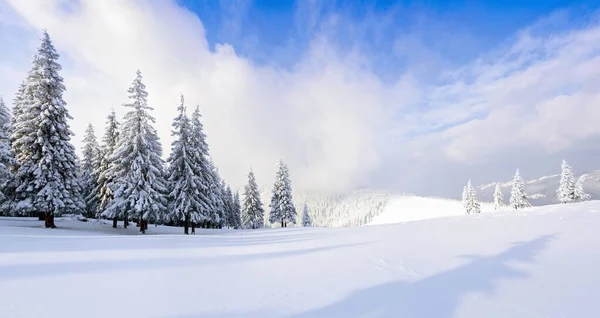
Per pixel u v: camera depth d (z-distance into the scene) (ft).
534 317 12.14
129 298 13.96
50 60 68.18
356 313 12.48
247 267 21.26
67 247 27.73
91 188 102.37
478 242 28.73
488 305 13.41
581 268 18.51
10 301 13.06
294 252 28.43
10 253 23.44
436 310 12.85
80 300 13.52
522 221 42.73
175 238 42.55
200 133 89.92
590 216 42.86
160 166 81.71
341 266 21.38
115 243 32.30
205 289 15.62
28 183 63.62
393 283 16.76
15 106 89.35
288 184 155.63
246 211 153.17
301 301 13.93
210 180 91.71
